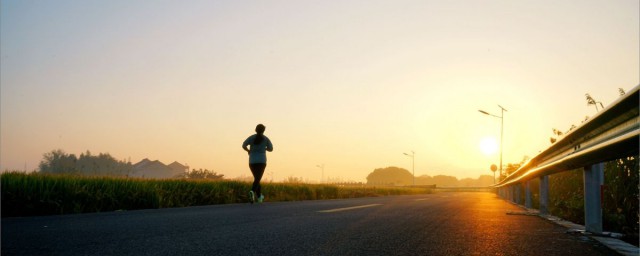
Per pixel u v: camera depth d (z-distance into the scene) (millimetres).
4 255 3693
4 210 8320
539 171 7727
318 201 14211
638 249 4207
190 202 12938
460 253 3910
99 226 5777
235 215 7633
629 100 3205
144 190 11281
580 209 7992
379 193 34156
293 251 3949
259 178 12258
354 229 5531
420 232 5277
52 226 5773
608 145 3705
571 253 4004
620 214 6512
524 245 4410
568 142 5402
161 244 4293
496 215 8297
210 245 4250
